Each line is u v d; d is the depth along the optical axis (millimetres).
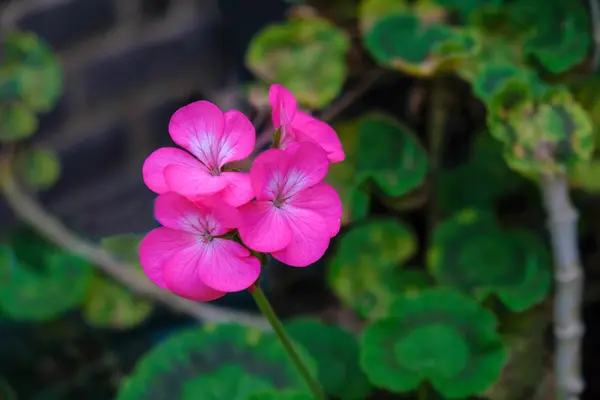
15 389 1143
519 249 997
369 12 1034
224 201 803
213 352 971
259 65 1042
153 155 827
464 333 961
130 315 1105
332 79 1028
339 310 1114
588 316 1065
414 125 1065
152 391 958
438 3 1008
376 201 1071
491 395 998
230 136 828
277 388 956
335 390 979
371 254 1024
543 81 1000
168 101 1379
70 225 1320
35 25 1230
